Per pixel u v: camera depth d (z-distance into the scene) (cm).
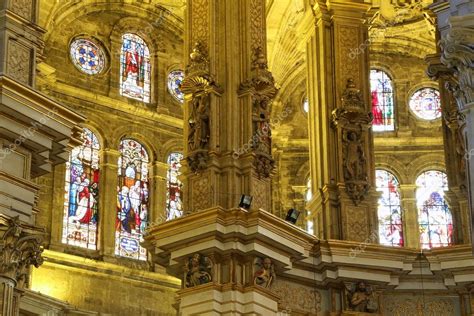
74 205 4069
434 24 3256
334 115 3077
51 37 4244
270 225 2578
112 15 4469
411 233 4278
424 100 4512
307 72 3262
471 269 2856
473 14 1889
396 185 4381
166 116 4409
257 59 2752
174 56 4544
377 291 2867
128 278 4044
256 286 2523
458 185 2972
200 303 2500
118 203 4172
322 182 3052
